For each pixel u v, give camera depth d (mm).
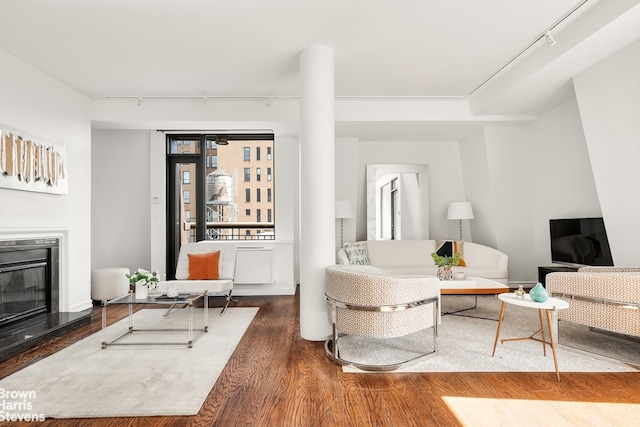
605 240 4406
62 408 2193
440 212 6766
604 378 2592
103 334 3275
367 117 5316
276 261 5887
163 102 5086
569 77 4027
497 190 5992
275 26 3240
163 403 2250
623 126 3510
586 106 3863
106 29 3270
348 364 2828
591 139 3865
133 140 6062
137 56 3799
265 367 2828
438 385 2498
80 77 4285
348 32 3357
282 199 6043
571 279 3025
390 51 3750
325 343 3279
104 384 2523
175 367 2822
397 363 2865
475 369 2756
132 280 3564
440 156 6707
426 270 5520
